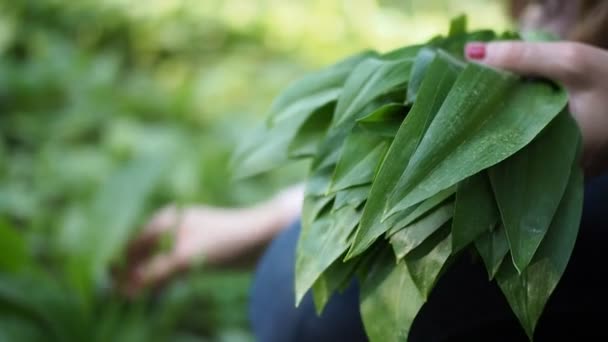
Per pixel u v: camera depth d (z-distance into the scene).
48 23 2.07
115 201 1.08
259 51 2.13
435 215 0.45
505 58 0.48
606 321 0.60
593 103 0.48
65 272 1.15
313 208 0.49
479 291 0.58
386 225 0.42
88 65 1.87
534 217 0.43
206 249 0.97
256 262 0.97
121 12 2.10
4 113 1.78
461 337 0.61
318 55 2.13
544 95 0.46
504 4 0.86
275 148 0.57
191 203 1.39
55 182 1.51
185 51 2.11
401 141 0.43
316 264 0.46
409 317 0.45
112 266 1.08
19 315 1.02
